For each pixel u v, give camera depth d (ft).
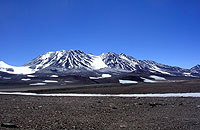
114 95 150.82
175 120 54.49
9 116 59.47
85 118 57.67
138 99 112.16
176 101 98.37
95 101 104.32
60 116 60.44
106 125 48.98
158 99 110.01
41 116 60.08
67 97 132.87
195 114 63.26
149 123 51.16
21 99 120.67
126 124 50.16
